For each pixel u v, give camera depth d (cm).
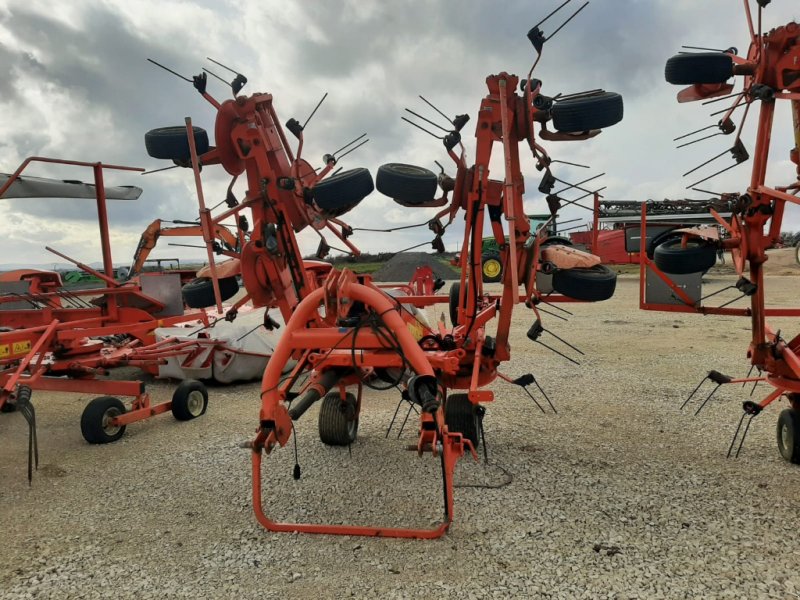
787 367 439
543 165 407
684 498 386
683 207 1772
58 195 629
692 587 283
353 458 477
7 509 393
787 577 290
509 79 389
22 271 778
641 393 684
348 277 373
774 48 421
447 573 300
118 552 330
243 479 437
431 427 362
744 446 490
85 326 641
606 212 2233
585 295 409
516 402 651
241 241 467
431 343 446
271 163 453
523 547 325
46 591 292
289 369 788
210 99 437
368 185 403
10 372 543
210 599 282
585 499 387
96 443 534
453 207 422
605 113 378
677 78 446
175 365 790
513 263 362
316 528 341
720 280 2397
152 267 992
